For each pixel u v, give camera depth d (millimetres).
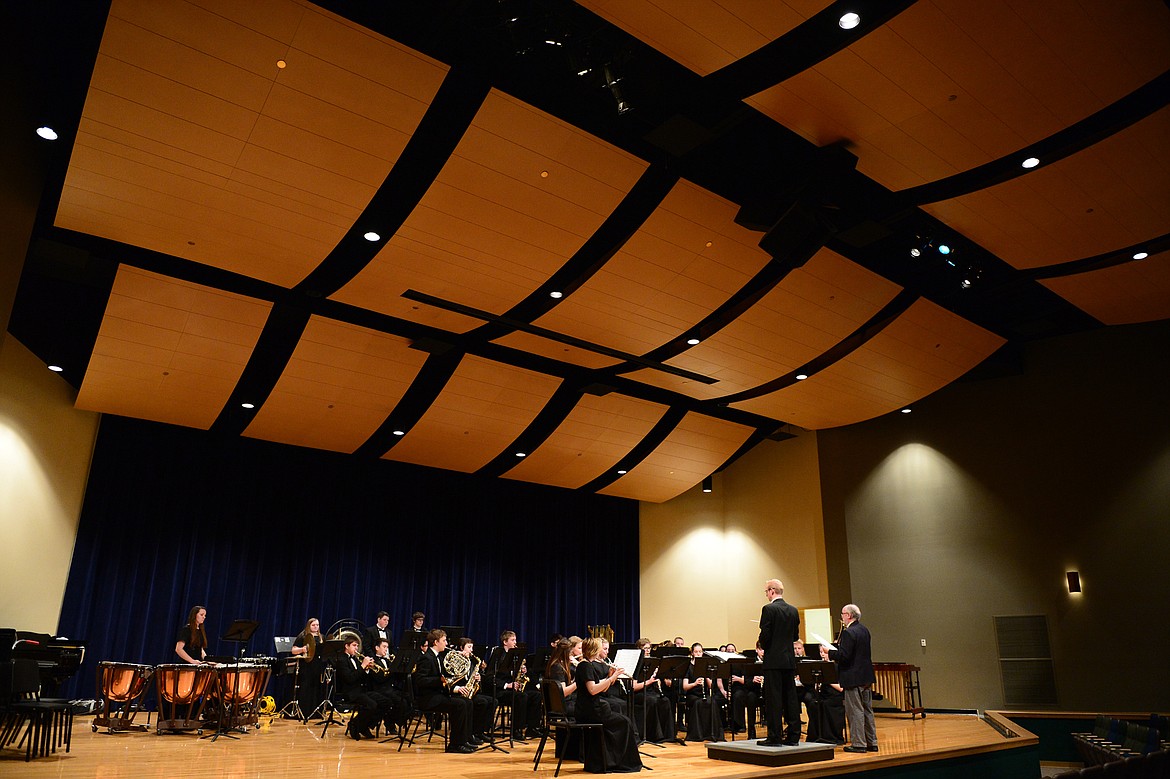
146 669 8562
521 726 8508
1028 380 12344
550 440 13453
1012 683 11539
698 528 15789
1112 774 4258
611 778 5883
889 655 12625
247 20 5938
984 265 10195
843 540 13555
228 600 11633
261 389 11133
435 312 9773
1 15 6609
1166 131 6941
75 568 10367
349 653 8484
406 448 12891
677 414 13562
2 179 7016
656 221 8469
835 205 7375
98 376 9945
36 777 5344
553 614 14953
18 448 9453
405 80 6527
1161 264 9242
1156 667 10547
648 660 7445
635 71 6965
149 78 6277
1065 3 5707
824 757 6590
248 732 8438
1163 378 11219
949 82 6430
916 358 11453
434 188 7668
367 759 6598
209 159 7027
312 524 12672
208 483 11883
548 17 6652
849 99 6648
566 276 9211
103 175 7129
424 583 13617
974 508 12406
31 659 7070
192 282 9062
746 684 9008
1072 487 11641
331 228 7902
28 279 9047
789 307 10023
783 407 12812
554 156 7457
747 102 6738
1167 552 10742
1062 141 7227
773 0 5605
